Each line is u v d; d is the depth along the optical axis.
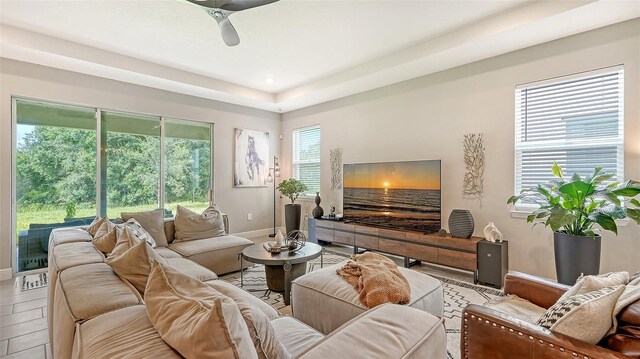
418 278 2.27
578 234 2.67
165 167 4.91
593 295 1.23
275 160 6.38
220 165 5.52
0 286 3.33
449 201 3.98
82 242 2.49
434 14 2.95
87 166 4.19
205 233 3.92
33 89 3.70
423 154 4.23
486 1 2.75
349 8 2.83
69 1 2.70
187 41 3.49
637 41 2.73
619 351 1.09
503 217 3.53
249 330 0.99
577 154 3.12
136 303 1.38
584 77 3.02
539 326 1.25
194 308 0.94
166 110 4.84
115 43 3.55
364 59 4.04
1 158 3.53
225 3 2.17
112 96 4.30
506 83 3.49
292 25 3.13
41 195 3.86
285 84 5.11
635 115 2.76
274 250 3.01
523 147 3.43
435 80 4.10
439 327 1.11
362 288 2.02
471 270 3.36
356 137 5.09
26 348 2.18
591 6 2.53
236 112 5.75
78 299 1.37
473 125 3.76
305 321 2.18
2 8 2.80
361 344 0.94
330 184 5.52
